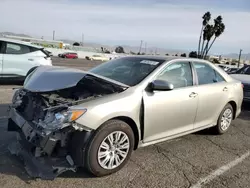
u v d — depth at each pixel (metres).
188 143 5.37
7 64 9.96
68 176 3.72
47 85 3.81
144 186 3.64
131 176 3.88
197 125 5.26
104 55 70.25
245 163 4.63
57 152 3.62
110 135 3.75
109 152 3.79
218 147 5.28
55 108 3.55
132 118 3.98
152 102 4.23
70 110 3.46
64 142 3.57
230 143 5.57
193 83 5.11
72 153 3.61
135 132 4.14
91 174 3.79
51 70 4.24
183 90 4.79
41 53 10.72
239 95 6.27
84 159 3.59
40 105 3.85
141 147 4.71
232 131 6.41
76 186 3.50
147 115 4.19
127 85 4.22
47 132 3.42
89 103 3.66
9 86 10.15
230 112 6.11
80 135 3.57
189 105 4.88
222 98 5.71
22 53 10.29
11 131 4.66
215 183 3.88
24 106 4.27
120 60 5.25
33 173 3.61
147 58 5.03
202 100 5.18
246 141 5.78
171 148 5.03
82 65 33.03
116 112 3.78
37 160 3.74
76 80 3.76
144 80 4.32
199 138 5.71
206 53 43.12
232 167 4.44
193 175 4.07
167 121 4.54
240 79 9.60
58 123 3.40
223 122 5.98
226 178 4.05
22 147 4.10
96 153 3.63
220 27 42.16
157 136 4.48
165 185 3.72
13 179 3.53
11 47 10.10
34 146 3.75
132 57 5.24
